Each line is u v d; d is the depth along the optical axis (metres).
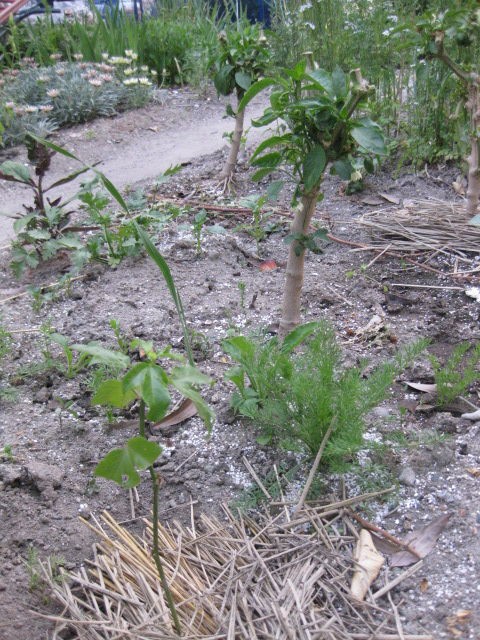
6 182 2.38
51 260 1.62
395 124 2.15
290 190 1.96
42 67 3.32
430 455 0.98
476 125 1.59
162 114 3.08
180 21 4.00
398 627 0.76
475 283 1.46
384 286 1.45
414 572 0.83
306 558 0.85
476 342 1.25
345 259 1.58
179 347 1.26
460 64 1.77
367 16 2.25
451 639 0.75
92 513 0.94
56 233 1.60
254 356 1.03
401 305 1.39
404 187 1.93
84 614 0.80
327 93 1.02
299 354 1.16
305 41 2.22
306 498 0.94
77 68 3.21
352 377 0.95
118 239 1.58
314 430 0.94
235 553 0.86
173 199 1.93
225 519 0.93
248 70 1.88
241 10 4.21
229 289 1.47
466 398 1.11
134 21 3.82
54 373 1.22
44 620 0.80
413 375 1.17
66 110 2.94
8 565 0.86
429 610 0.79
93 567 0.87
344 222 1.74
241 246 1.63
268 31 1.86
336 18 2.23
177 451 1.04
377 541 0.88
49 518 0.93
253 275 1.53
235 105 3.21
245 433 1.05
